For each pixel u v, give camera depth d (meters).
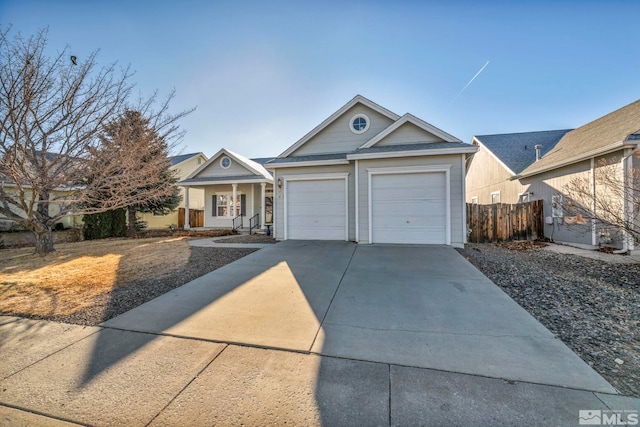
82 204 9.63
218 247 8.95
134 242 11.23
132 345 2.90
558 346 2.76
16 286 5.06
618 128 8.77
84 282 5.27
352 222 9.49
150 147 8.13
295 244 8.84
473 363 2.49
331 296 4.32
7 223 12.79
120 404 2.04
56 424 1.87
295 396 2.09
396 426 1.79
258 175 15.74
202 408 1.99
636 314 3.54
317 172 9.83
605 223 6.81
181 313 3.73
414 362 2.52
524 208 10.70
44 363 2.59
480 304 3.91
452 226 8.15
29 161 7.09
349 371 2.40
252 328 3.26
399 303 3.99
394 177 8.51
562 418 1.83
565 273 5.60
